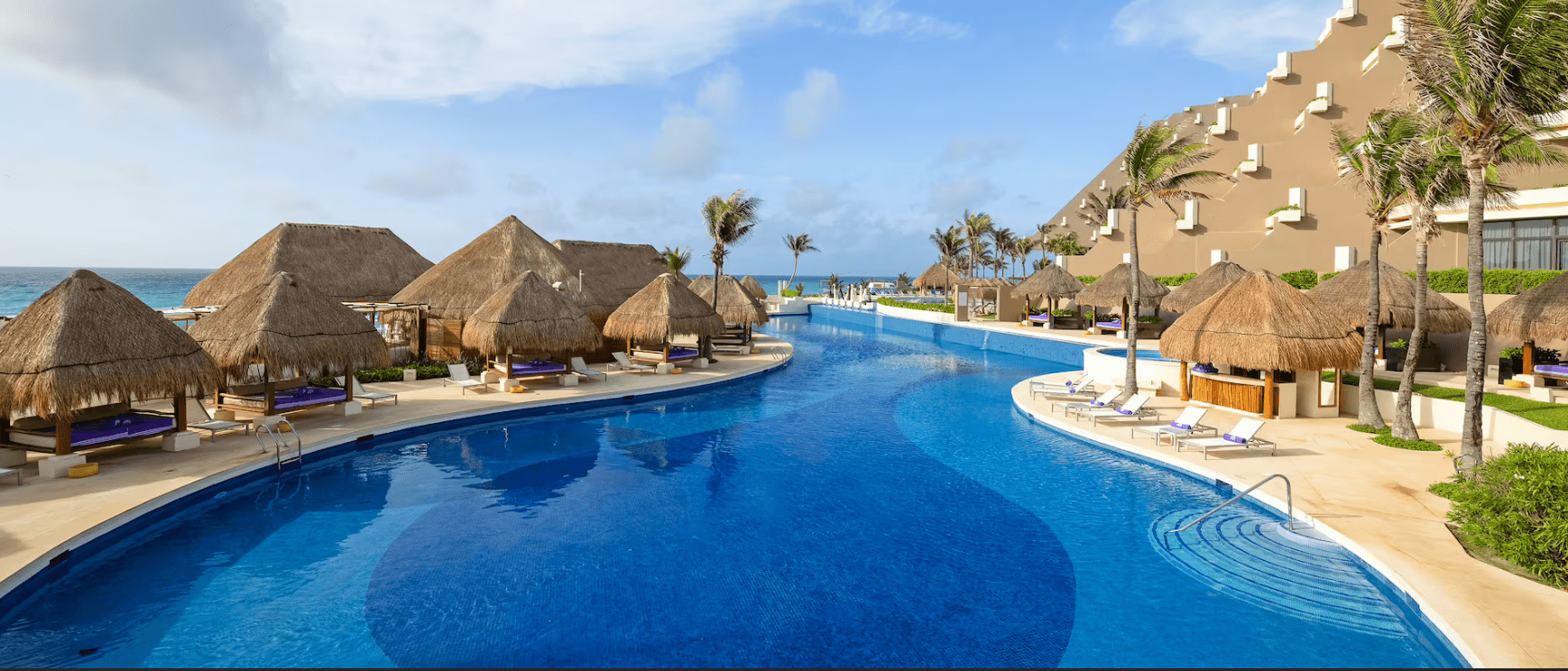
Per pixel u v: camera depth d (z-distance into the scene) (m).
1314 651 6.63
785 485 11.84
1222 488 11.44
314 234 26.58
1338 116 38.88
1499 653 5.95
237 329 14.48
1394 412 14.68
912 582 8.16
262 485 11.48
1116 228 42.78
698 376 22.64
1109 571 8.45
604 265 30.19
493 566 8.47
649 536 9.52
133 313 11.92
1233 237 37.84
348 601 7.55
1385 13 41.97
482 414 16.42
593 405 18.58
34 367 10.46
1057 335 32.56
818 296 72.25
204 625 7.02
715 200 30.00
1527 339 16.48
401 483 11.79
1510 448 8.55
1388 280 20.02
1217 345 15.98
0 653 6.47
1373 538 8.64
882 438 15.26
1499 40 9.49
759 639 6.84
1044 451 14.11
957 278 58.78
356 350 15.73
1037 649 6.69
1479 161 10.35
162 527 9.63
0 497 9.65
